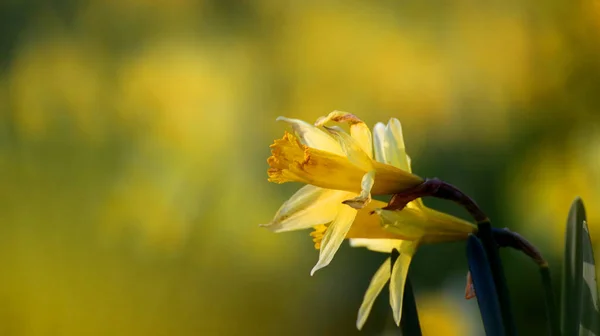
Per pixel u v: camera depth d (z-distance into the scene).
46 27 2.02
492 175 1.90
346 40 2.17
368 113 2.15
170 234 1.84
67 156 1.88
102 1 2.07
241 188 1.95
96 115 1.97
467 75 2.03
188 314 1.81
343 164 0.82
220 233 1.88
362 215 0.82
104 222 1.81
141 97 2.02
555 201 1.71
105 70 2.03
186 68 2.05
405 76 2.12
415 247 0.82
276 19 2.19
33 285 1.73
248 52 2.14
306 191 0.82
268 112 2.10
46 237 1.78
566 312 0.81
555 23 1.82
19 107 1.94
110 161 1.91
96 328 1.75
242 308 1.83
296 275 1.89
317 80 2.17
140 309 1.78
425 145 2.06
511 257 1.65
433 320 1.57
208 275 1.84
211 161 1.96
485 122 1.97
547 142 1.82
